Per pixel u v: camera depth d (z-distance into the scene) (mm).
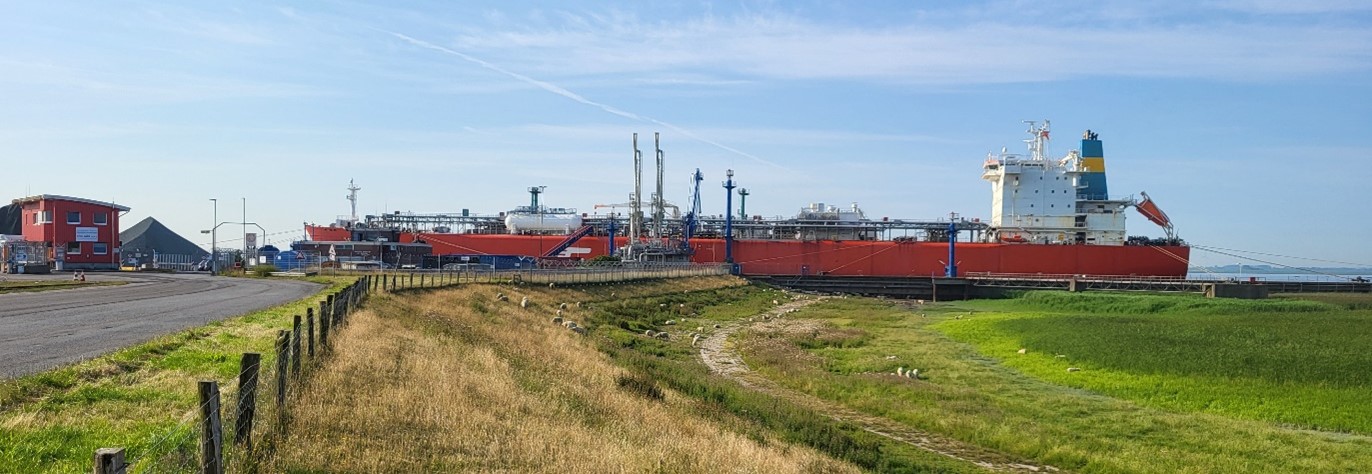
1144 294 96875
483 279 62375
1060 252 115250
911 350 47844
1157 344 44781
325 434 14188
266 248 106312
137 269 101312
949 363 42344
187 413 14836
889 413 30188
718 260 122688
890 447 25438
